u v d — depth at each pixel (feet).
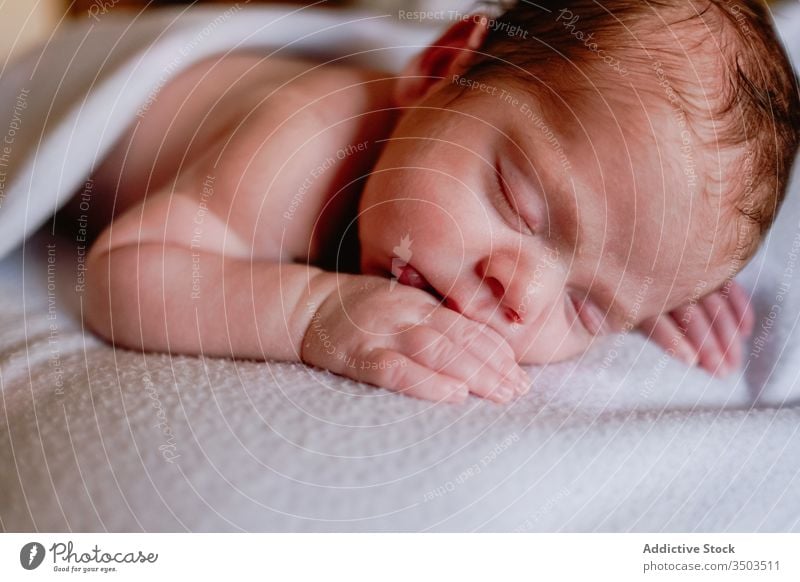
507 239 1.99
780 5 2.65
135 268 1.97
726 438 1.88
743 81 2.06
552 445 1.67
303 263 2.32
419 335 1.81
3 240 2.27
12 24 3.00
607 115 1.97
